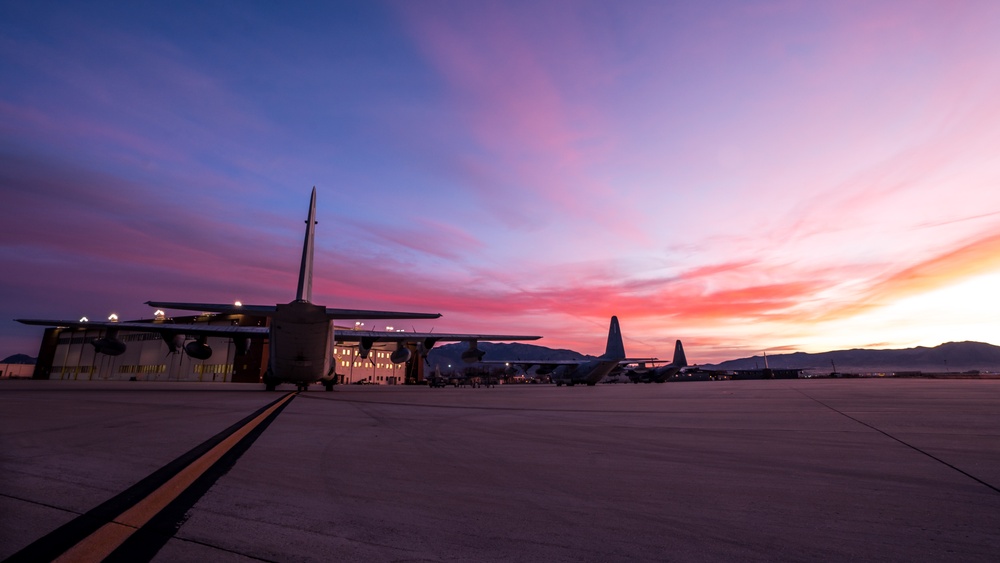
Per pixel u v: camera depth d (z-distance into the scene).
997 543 2.87
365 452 6.02
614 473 4.90
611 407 15.31
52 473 4.49
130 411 11.29
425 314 18.70
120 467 4.80
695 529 3.13
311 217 21.12
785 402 17.30
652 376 87.81
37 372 91.62
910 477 4.76
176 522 3.12
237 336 23.97
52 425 8.30
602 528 3.14
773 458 5.82
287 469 4.90
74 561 2.42
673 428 9.17
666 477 4.71
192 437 6.93
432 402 17.97
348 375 88.31
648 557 2.62
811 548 2.79
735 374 163.50
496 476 4.71
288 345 21.02
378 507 3.57
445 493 4.02
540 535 2.99
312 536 2.91
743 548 2.78
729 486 4.35
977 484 4.47
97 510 3.35
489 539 2.90
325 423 9.37
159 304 17.00
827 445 6.92
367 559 2.55
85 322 22.55
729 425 9.73
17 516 3.18
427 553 2.66
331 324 23.23
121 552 2.57
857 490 4.22
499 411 13.55
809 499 3.91
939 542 2.89
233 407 12.92
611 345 63.75
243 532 2.96
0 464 4.88
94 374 84.94
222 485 4.16
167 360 76.75
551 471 4.97
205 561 2.47
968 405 14.82
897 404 15.46
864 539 2.95
